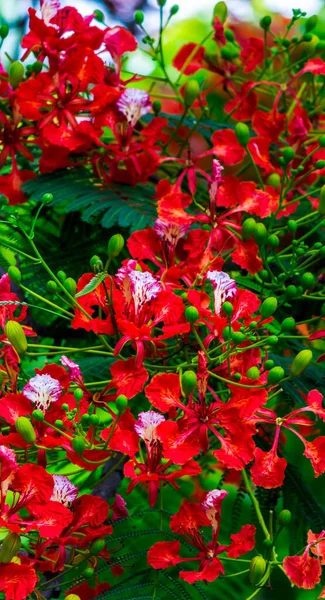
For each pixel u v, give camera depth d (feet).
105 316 4.95
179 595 4.66
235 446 4.54
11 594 4.38
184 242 5.09
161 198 4.97
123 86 5.53
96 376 4.99
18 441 4.49
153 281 4.62
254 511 5.18
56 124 5.33
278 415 5.31
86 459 4.51
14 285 5.50
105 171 5.43
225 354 4.57
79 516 4.57
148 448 4.57
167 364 4.97
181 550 4.79
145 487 5.27
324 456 4.59
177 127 5.53
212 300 4.96
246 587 5.10
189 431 4.52
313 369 5.09
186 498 5.47
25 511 4.85
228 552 4.58
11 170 5.47
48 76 5.27
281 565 4.54
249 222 4.96
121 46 5.43
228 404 4.55
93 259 4.67
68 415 4.50
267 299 4.68
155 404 4.52
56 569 4.58
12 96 5.33
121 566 4.79
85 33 5.41
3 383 4.75
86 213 5.12
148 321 4.65
